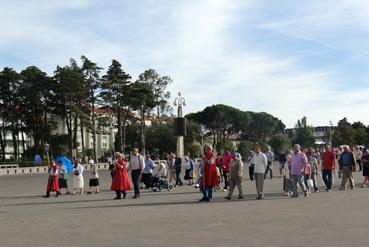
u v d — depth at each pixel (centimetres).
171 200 2156
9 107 9131
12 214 1680
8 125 9425
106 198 2391
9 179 5100
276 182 3462
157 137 10456
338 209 1639
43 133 9238
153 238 1106
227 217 1469
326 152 2542
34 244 1050
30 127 9206
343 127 14550
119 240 1086
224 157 2783
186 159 3444
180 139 6309
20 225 1366
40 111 9138
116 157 2338
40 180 4800
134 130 11075
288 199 2084
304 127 17362
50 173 2659
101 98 9106
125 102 9138
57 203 2148
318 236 1100
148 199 2242
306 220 1370
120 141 9456
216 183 2058
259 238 1084
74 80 8450
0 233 1216
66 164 2828
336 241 1034
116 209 1778
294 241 1040
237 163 2139
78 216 1570
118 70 9156
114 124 10638
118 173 2319
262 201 2012
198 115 13538
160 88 10781
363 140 14100
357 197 2103
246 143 11719
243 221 1372
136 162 2350
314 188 2470
